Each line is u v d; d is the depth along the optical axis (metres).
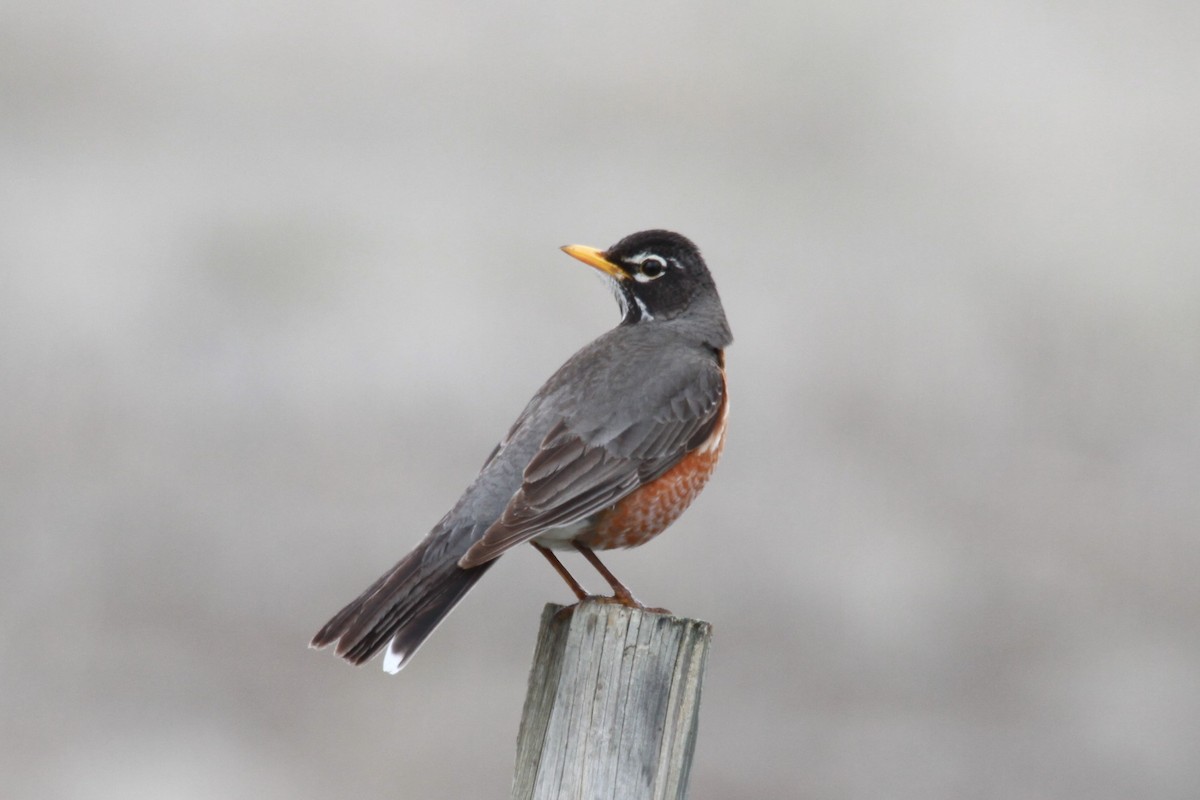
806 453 17.95
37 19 30.14
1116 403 19.70
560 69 30.61
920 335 21.53
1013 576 15.80
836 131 29.62
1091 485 17.75
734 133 28.84
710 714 13.72
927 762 13.20
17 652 14.00
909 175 27.59
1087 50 31.98
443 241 23.92
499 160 27.50
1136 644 14.88
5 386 18.39
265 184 25.47
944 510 16.95
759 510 16.64
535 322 21.42
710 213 25.86
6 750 12.90
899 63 31.42
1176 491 17.55
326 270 22.38
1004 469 17.98
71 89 28.25
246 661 14.11
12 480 16.39
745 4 33.25
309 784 12.67
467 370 19.84
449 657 14.33
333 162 26.84
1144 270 24.06
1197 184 27.48
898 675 14.36
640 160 28.03
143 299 21.20
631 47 32.00
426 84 30.25
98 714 13.44
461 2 33.09
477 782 12.75
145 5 31.69
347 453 17.47
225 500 16.36
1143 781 13.02
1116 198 26.56
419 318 21.17
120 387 18.62
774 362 20.28
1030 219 26.12
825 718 13.79
